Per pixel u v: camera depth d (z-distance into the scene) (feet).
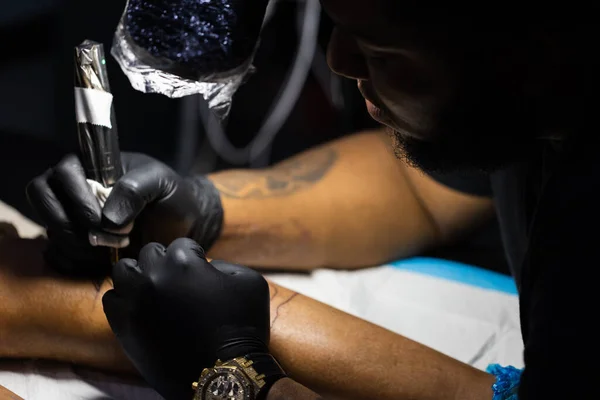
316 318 3.43
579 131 2.14
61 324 3.33
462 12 1.96
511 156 2.29
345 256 4.50
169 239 3.67
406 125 2.29
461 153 2.27
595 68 2.06
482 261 5.52
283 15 7.48
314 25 7.02
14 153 7.53
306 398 2.60
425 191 4.69
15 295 3.33
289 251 4.33
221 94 2.61
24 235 4.30
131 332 2.90
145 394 3.30
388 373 3.28
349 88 7.47
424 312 4.12
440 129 2.21
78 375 3.40
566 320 1.91
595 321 1.87
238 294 2.92
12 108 8.09
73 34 7.55
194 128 7.58
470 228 4.99
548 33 1.99
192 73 2.46
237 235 4.13
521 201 3.04
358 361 3.30
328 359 3.29
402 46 2.05
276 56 7.69
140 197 3.27
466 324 4.03
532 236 2.16
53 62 8.17
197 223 3.87
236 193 4.25
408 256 4.83
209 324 2.83
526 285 2.24
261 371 2.71
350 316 3.52
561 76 2.07
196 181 4.15
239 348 2.79
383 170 4.69
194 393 2.72
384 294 4.31
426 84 2.11
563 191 2.05
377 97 2.31
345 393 3.29
